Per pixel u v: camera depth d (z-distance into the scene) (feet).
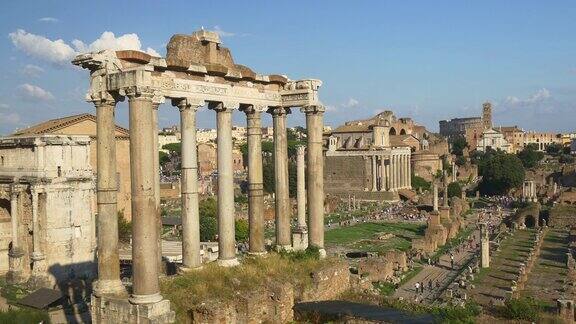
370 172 654.12
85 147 251.60
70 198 243.81
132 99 93.91
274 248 142.31
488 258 286.25
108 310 97.04
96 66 99.60
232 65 129.08
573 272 255.50
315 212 140.97
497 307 152.76
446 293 222.28
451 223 408.26
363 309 114.52
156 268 95.50
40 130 329.52
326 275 127.85
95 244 253.03
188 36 118.52
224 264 123.34
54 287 224.12
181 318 98.58
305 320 113.09
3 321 170.40
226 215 124.16
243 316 104.88
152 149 95.50
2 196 249.75
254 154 134.31
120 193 358.43
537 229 429.38
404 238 392.88
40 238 234.79
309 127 139.54
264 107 135.33
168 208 515.91
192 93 116.26
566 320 154.81
